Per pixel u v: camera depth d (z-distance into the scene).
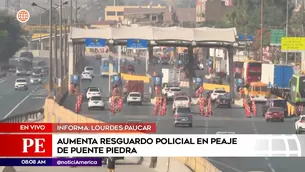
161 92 196.12
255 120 149.12
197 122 142.50
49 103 142.75
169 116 154.88
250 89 196.38
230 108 179.00
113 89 189.62
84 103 184.00
